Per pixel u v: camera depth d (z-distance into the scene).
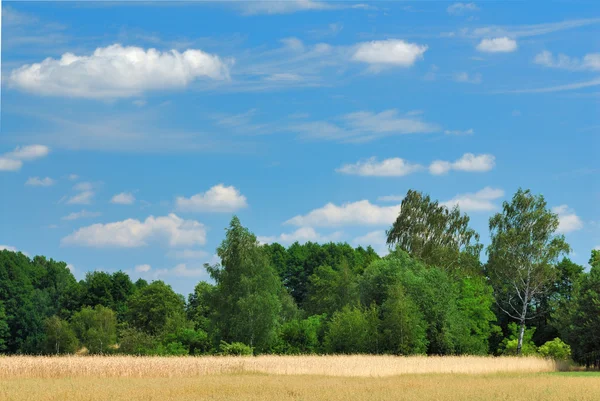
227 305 76.19
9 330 108.56
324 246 140.25
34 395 30.53
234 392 32.25
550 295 92.88
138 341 95.81
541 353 73.12
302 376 47.09
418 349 71.81
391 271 79.50
